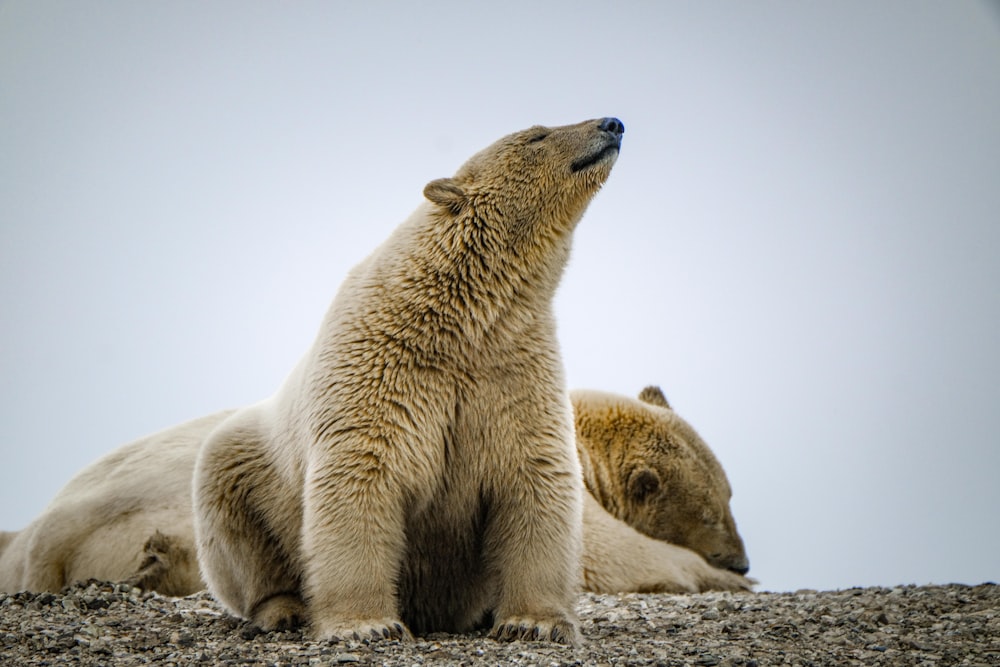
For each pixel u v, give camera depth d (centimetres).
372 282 1307
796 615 1389
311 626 1226
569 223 1392
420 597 1346
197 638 1234
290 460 1305
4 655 1125
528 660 1102
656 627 1356
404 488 1247
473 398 1279
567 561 1263
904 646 1197
